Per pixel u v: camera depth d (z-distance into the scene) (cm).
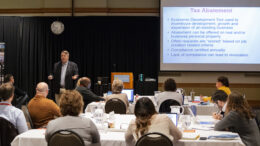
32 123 401
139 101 277
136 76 841
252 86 840
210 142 296
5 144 327
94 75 844
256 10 812
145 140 261
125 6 852
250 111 344
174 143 297
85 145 260
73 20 837
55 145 258
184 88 846
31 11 859
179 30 823
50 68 838
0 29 832
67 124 263
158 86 846
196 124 376
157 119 276
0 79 827
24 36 835
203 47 823
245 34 817
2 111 339
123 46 838
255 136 337
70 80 719
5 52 834
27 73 839
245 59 820
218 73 842
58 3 848
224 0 815
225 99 411
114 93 512
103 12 846
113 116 364
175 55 827
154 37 835
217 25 819
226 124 339
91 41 840
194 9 818
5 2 862
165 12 821
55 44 840
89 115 418
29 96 838
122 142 299
